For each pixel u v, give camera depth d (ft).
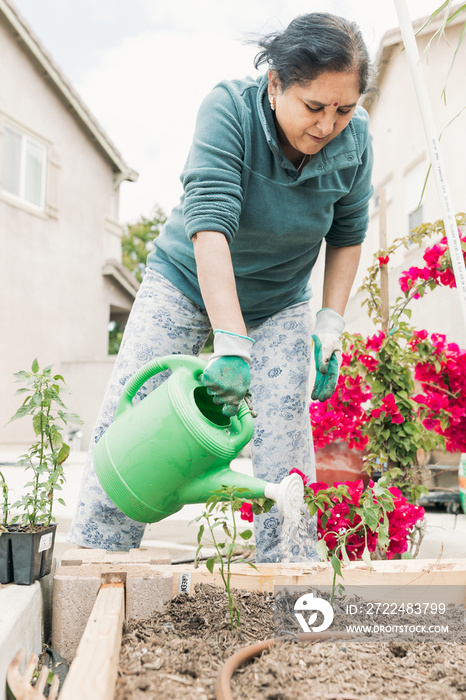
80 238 36.50
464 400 8.33
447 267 8.00
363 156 5.44
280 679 3.29
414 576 4.80
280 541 5.71
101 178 38.50
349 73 3.96
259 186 5.04
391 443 7.77
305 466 6.08
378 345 8.04
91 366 33.12
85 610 4.37
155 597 4.41
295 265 5.79
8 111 31.45
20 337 32.12
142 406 4.31
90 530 5.21
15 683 3.29
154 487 4.15
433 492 12.18
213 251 4.47
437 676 3.47
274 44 4.30
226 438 4.13
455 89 17.11
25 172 32.78
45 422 4.76
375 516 4.54
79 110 35.22
